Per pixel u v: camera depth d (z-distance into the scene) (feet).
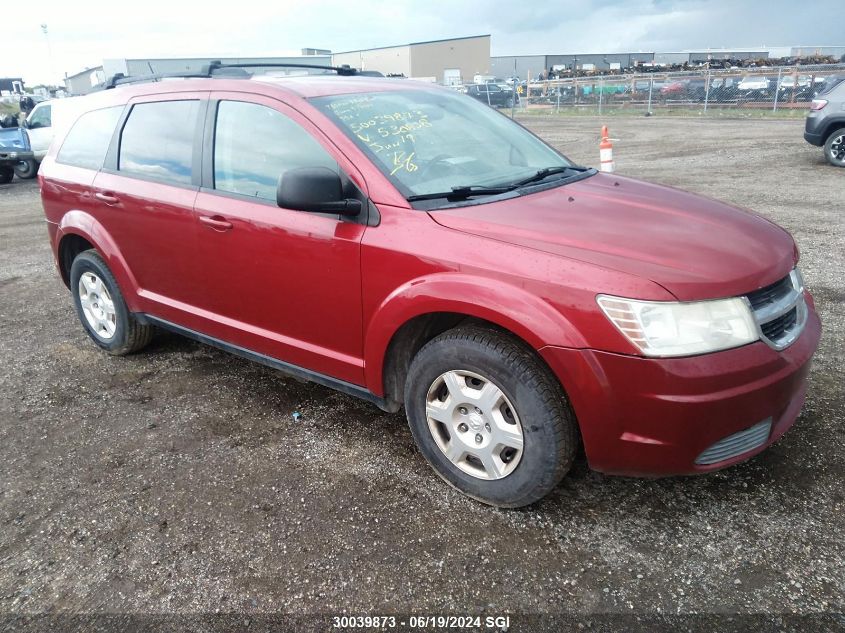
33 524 9.40
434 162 10.37
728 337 7.72
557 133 62.90
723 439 7.90
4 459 11.10
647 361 7.54
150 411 12.55
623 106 88.79
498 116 13.20
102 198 13.53
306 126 10.34
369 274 9.46
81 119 14.83
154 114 12.94
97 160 14.06
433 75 184.44
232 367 14.44
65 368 14.75
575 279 7.84
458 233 8.80
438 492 9.69
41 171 15.42
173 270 12.64
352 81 12.01
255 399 12.89
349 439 11.27
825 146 36.60
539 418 8.29
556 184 10.93
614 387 7.74
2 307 19.61
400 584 7.98
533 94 103.30
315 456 10.78
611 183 11.43
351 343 10.19
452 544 8.59
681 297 7.57
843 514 8.76
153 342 16.01
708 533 8.57
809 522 8.65
